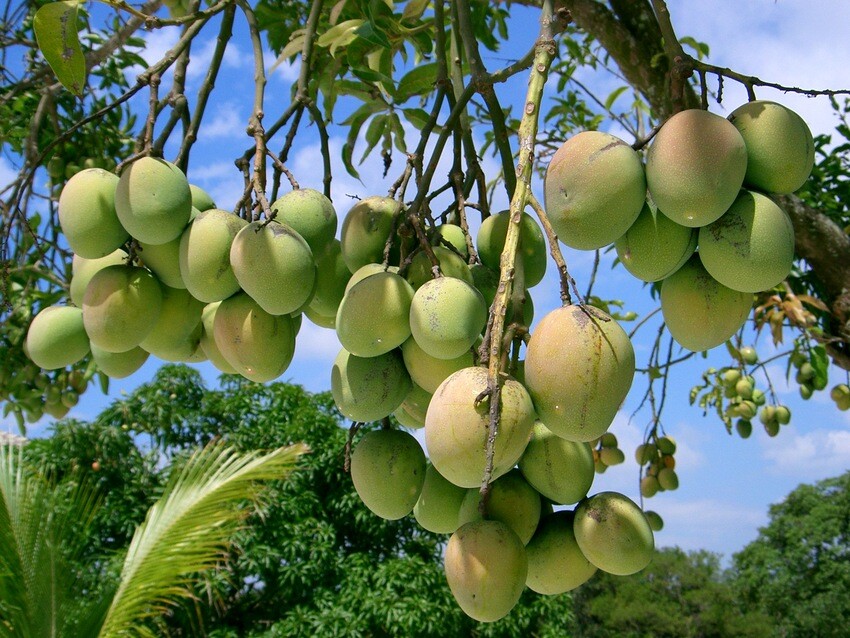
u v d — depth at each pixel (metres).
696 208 0.82
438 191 1.06
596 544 0.84
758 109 0.86
